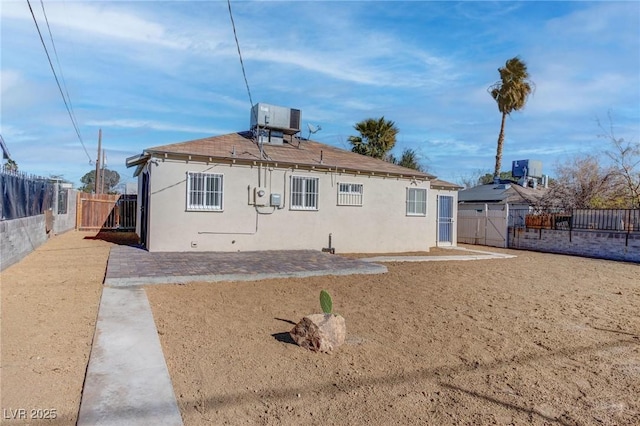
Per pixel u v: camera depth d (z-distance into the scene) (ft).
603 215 57.62
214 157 41.06
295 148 52.24
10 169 34.22
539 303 25.48
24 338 15.57
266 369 13.71
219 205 42.04
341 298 24.59
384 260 43.19
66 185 71.26
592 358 15.96
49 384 11.89
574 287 31.76
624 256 52.44
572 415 11.39
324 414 10.97
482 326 19.84
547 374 14.21
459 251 55.93
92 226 71.61
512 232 67.67
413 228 54.08
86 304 20.79
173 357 14.30
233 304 22.07
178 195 40.27
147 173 42.91
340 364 14.42
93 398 10.97
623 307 25.04
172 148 41.16
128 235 61.52
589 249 56.65
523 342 17.60
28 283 25.23
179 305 21.34
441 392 12.53
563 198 72.43
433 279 32.60
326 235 47.73
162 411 10.48
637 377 14.16
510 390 12.84
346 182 48.91
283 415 10.81
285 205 45.29
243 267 32.01
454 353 15.94
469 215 74.95
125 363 13.39
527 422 10.94
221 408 10.99
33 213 41.75
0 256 28.43
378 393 12.30
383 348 16.22
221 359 14.35
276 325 18.65
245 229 43.24
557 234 60.64
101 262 33.99
